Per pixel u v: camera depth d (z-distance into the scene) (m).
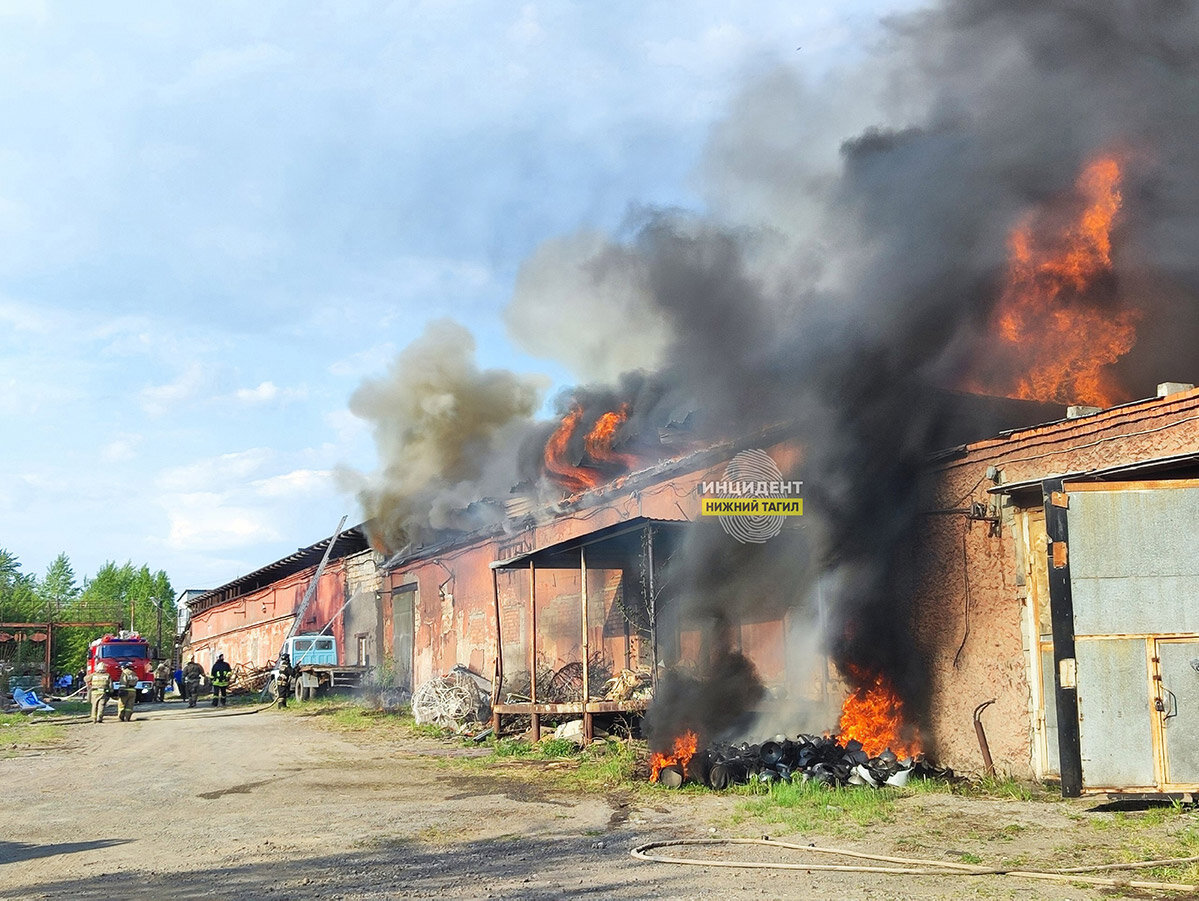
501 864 6.99
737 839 7.59
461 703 19.77
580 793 10.56
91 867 7.22
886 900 5.68
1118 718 8.41
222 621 59.34
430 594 29.08
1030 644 10.09
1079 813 8.29
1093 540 8.60
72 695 40.84
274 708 30.00
